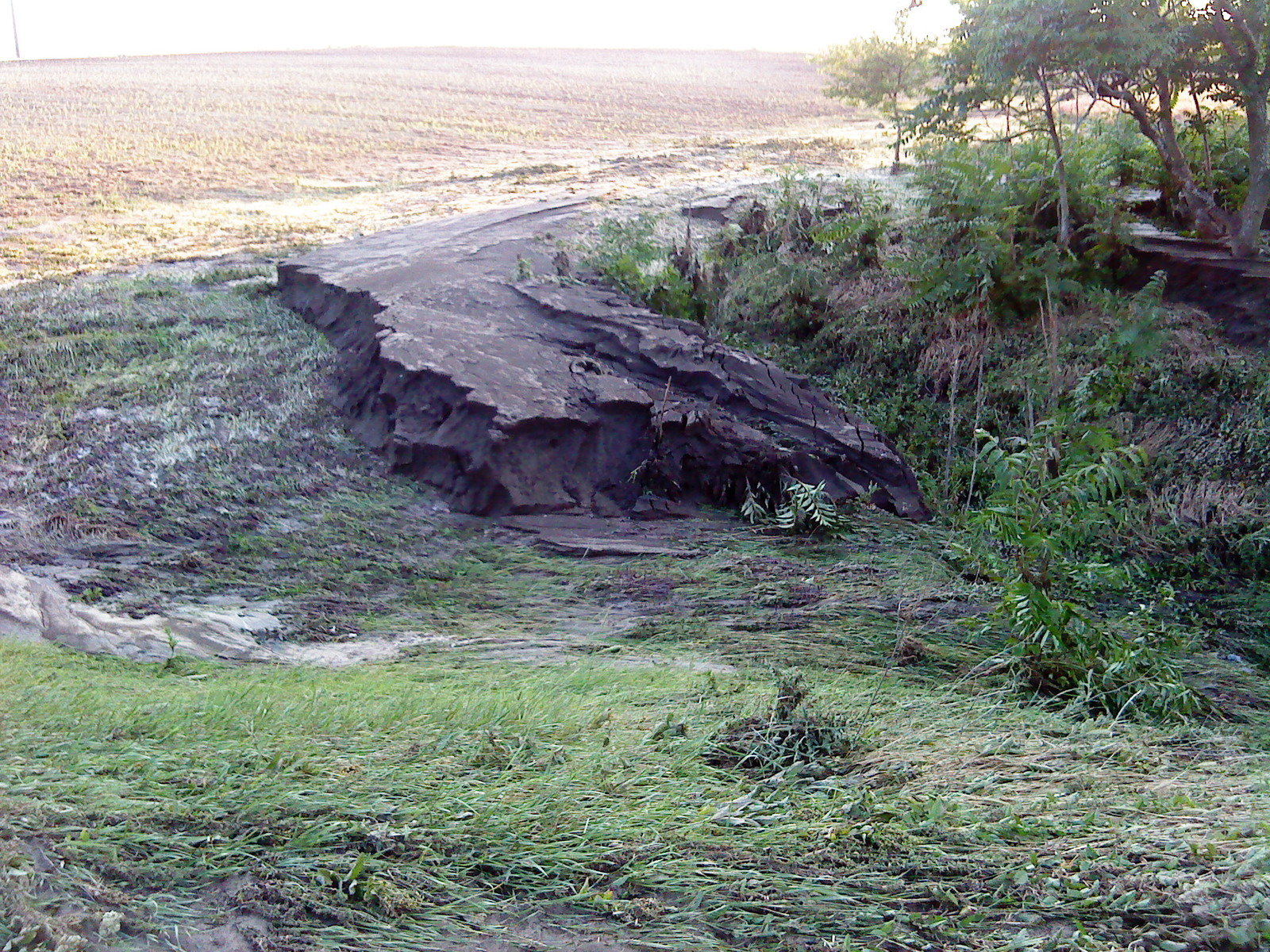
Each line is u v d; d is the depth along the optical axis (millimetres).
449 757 3947
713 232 19359
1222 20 13422
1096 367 13250
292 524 9906
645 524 10414
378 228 20828
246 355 13711
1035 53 13484
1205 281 14172
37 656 5926
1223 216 14883
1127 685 6387
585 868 3076
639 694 5520
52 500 10133
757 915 2893
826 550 9805
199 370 13211
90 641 6789
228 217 22203
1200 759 5012
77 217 22156
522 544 9797
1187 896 2891
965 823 3539
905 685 6387
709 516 10766
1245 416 12492
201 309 15453
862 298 16031
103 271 17969
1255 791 4207
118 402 12344
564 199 21219
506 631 7816
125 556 9109
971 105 15258
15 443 11383
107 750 3727
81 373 13242
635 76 54500
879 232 17031
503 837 3213
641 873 3057
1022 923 2863
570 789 3623
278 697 4984
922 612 8039
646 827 3357
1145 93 15125
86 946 2480
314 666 6824
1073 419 9055
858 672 6684
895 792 3883
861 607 8195
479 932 2760
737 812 3564
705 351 12773
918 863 3191
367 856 3002
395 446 11125
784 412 12102
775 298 16453
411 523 10125
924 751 4562
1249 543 11062
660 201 20938
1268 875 2930
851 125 38406
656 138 34781
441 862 3053
